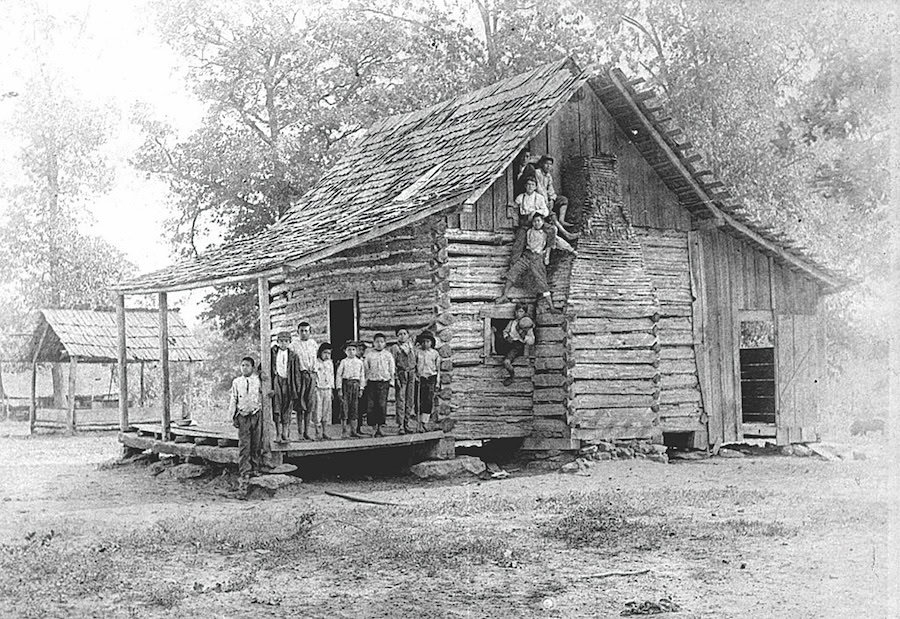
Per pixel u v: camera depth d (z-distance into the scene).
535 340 22.11
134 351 36.44
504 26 43.09
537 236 21.89
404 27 44.62
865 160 15.59
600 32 39.62
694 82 34.84
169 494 18.59
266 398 18.62
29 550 12.68
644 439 22.42
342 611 9.72
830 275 25.61
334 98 43.62
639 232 23.80
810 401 25.62
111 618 9.48
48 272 47.19
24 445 31.20
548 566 11.66
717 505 15.98
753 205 32.97
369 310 22.80
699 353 24.25
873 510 14.63
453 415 21.09
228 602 10.09
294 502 17.33
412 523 14.66
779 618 9.30
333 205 26.12
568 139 23.27
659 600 10.01
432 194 21.44
